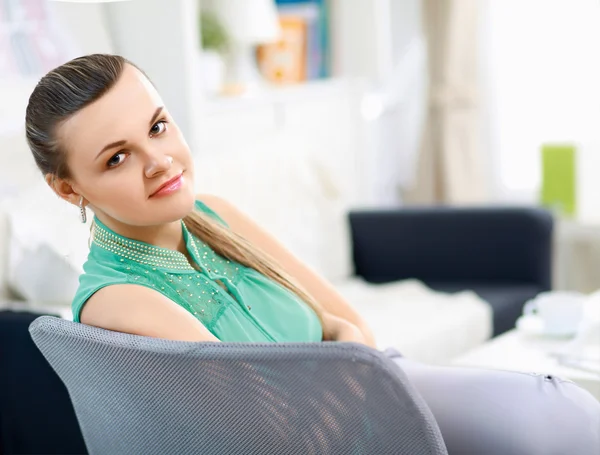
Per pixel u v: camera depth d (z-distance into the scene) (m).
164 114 1.32
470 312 2.65
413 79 4.22
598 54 3.83
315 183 3.04
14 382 2.09
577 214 3.54
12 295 2.29
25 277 2.21
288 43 3.62
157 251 1.39
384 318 2.59
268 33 3.30
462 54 3.93
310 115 3.45
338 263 3.05
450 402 1.40
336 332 1.58
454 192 3.99
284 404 1.09
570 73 3.90
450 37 3.91
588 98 3.88
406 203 4.25
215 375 1.09
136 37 2.89
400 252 3.08
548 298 2.07
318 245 2.97
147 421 1.21
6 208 2.23
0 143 2.51
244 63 3.41
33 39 2.71
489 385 1.40
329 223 3.04
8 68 2.63
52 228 2.11
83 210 1.35
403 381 1.03
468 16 3.91
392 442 1.07
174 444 1.21
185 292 1.40
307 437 1.11
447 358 2.52
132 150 1.28
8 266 2.23
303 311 1.53
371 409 1.05
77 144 1.26
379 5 3.74
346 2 3.80
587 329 1.95
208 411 1.14
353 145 3.72
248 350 1.05
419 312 2.64
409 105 4.25
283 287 1.55
